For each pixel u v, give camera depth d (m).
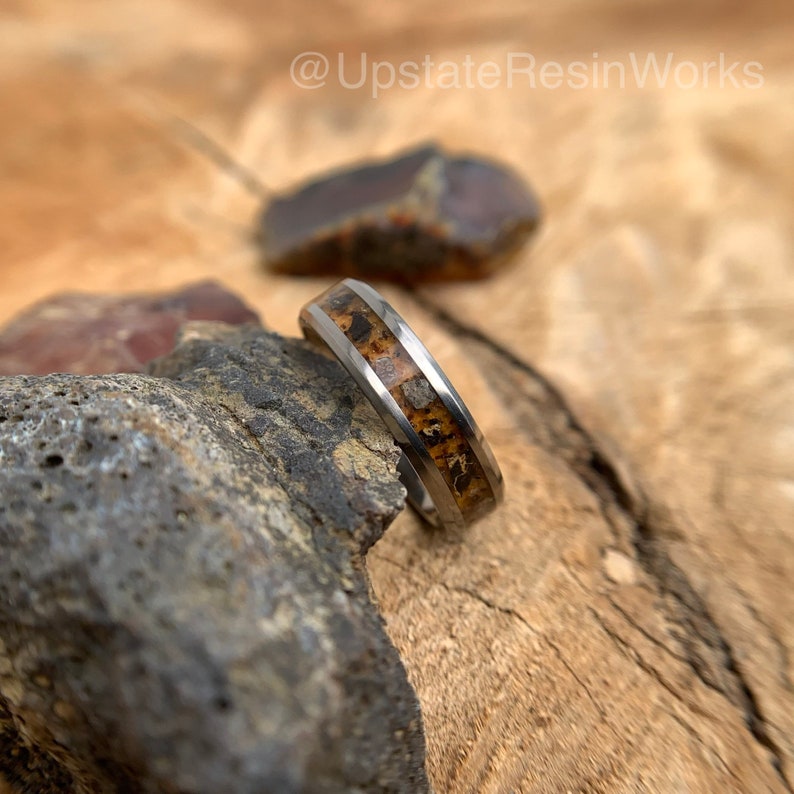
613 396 0.13
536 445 0.13
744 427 0.13
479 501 0.11
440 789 0.10
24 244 0.16
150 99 0.20
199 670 0.09
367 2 0.25
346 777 0.09
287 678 0.09
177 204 0.17
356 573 0.10
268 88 0.22
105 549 0.09
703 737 0.11
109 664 0.09
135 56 0.22
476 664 0.11
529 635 0.11
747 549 0.12
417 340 0.11
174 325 0.13
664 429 0.13
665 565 0.12
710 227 0.16
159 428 0.10
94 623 0.09
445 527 0.11
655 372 0.14
